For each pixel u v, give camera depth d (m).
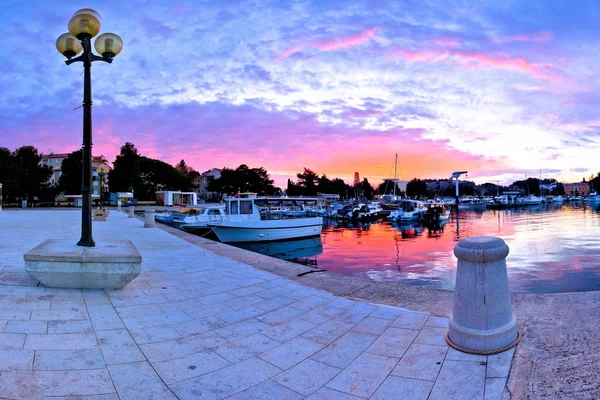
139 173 73.12
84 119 5.89
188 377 3.01
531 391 2.56
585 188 133.88
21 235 12.72
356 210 45.66
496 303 3.28
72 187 64.19
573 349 3.08
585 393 2.46
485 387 2.71
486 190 147.00
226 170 85.25
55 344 3.42
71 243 6.09
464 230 32.31
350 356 3.40
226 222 21.77
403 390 2.77
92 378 2.88
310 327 4.16
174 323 4.24
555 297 4.50
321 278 6.66
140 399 2.65
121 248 5.80
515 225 36.28
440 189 142.75
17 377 2.76
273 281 6.42
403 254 19.14
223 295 5.49
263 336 3.91
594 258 16.66
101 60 6.12
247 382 2.95
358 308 4.79
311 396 2.75
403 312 4.54
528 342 3.32
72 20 5.76
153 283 6.07
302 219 23.61
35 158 62.12
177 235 14.67
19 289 5.05
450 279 12.91
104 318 4.22
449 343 3.45
